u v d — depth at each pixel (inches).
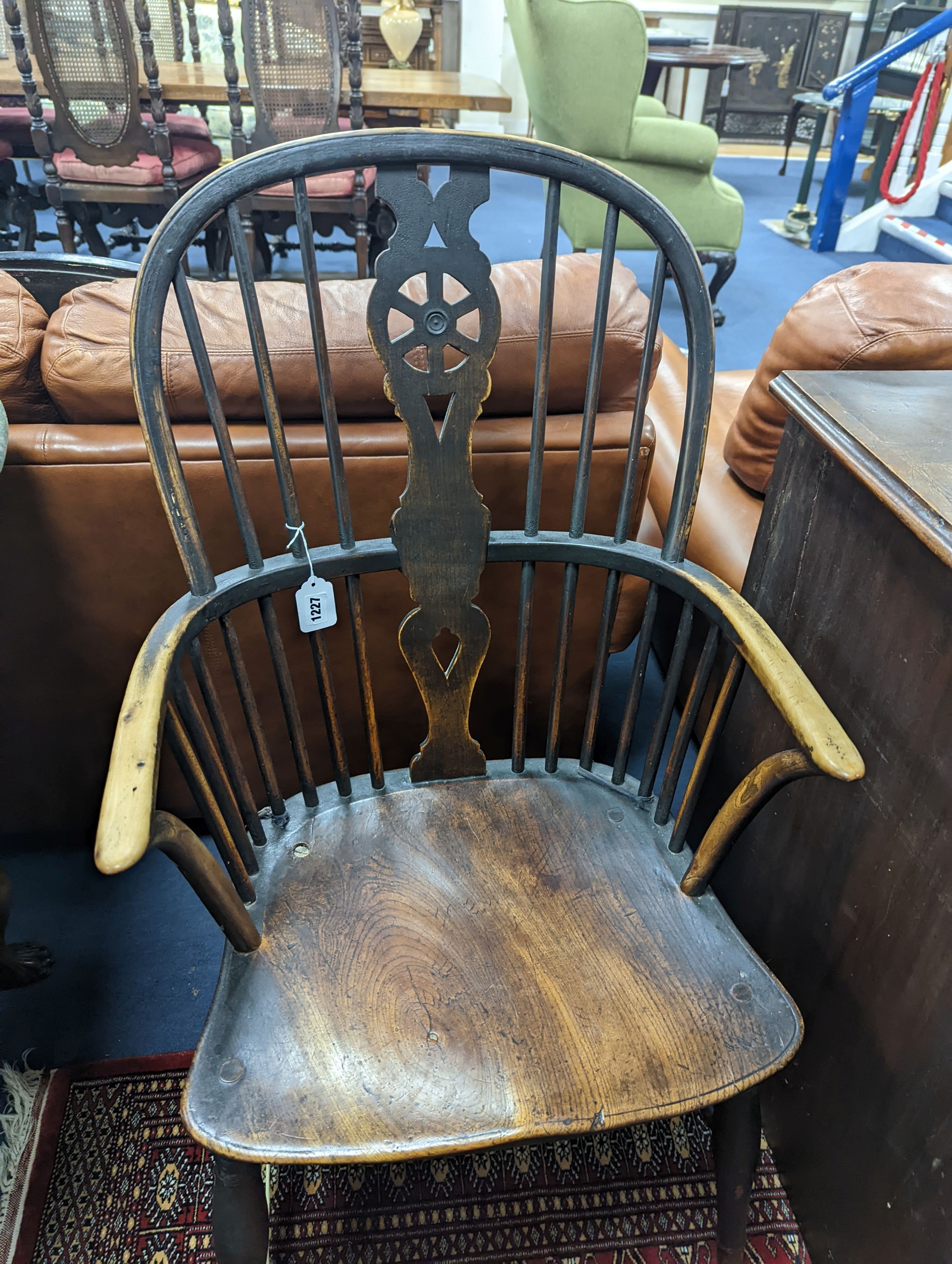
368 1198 38.8
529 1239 37.8
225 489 37.5
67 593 40.1
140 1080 42.3
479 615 34.1
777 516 35.9
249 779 49.7
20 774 47.5
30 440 35.7
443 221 27.7
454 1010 28.5
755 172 207.3
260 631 42.9
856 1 212.7
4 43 105.9
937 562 25.7
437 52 155.3
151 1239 37.3
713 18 210.2
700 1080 26.7
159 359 27.2
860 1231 32.2
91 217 104.3
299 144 26.3
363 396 37.3
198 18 125.2
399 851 34.1
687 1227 38.2
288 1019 28.2
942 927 26.1
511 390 38.1
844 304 38.4
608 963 30.0
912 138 150.2
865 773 26.2
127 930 49.4
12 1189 38.5
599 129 112.6
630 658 70.4
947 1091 26.3
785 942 36.3
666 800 34.9
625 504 32.6
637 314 37.5
